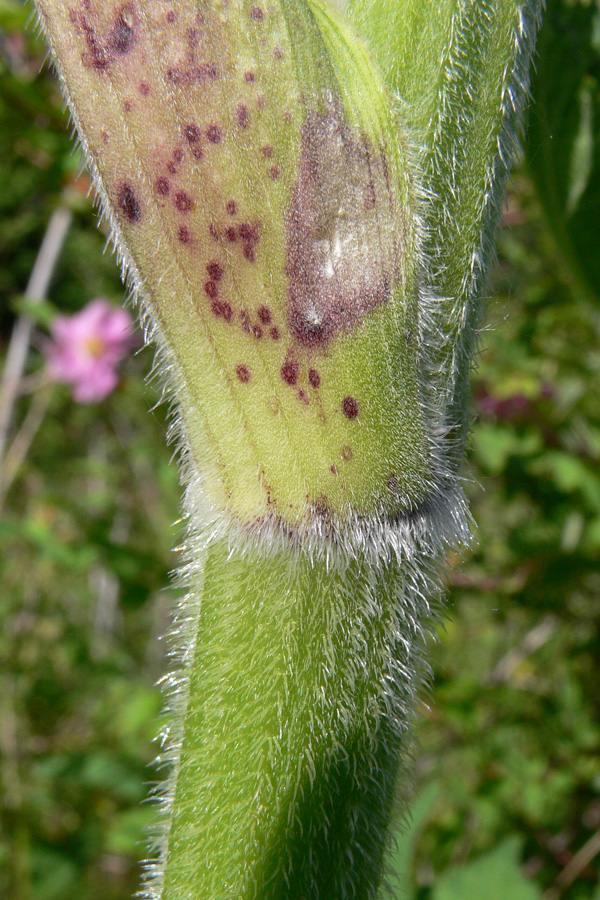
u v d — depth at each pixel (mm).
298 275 164
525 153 243
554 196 248
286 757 171
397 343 166
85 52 166
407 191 165
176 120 165
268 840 171
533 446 465
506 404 471
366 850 172
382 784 173
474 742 490
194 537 173
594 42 237
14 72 481
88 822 572
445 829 468
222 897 170
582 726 487
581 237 252
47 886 538
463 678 497
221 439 167
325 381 165
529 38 171
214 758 171
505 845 333
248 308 165
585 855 430
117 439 782
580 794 467
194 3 164
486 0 167
